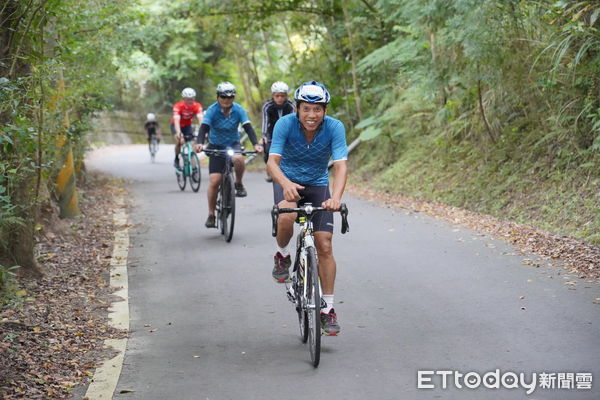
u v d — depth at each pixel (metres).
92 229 10.14
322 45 20.22
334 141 5.37
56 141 9.62
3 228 6.73
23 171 6.66
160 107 43.75
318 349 4.74
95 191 14.75
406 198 12.70
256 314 6.15
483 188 11.30
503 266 7.30
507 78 11.18
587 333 5.20
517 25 10.48
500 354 4.89
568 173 9.98
